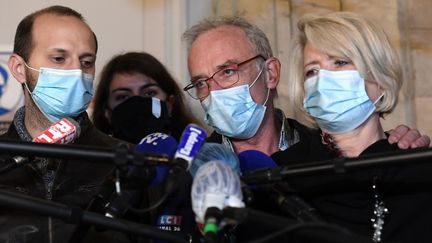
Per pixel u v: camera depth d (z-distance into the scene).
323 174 1.69
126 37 3.87
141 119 3.10
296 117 2.82
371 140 2.15
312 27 2.14
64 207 1.66
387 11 3.83
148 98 3.13
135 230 1.71
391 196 1.99
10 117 3.54
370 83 2.10
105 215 1.75
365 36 2.09
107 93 3.29
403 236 1.92
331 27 2.11
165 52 3.88
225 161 1.90
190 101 3.50
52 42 2.42
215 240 1.52
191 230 1.97
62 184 2.30
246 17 3.79
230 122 2.40
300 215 1.67
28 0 3.82
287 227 1.47
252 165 2.11
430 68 3.78
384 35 2.12
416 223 1.94
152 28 3.90
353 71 2.08
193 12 3.91
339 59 2.10
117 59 3.35
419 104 3.74
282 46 3.76
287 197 1.72
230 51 2.41
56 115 2.44
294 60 2.25
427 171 1.98
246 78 2.42
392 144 2.10
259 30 2.54
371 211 1.98
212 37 2.45
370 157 1.64
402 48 3.80
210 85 2.41
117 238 2.14
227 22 2.52
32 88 2.43
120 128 3.10
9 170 1.90
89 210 1.80
